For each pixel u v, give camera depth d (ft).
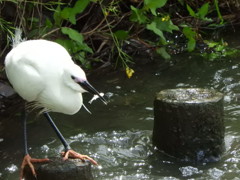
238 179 25.66
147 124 32.04
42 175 23.24
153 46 42.86
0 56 36.86
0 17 36.55
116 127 31.78
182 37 46.39
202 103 26.63
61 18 35.47
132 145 29.45
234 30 48.88
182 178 26.00
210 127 26.96
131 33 44.45
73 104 25.55
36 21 38.52
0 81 36.81
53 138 30.68
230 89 36.70
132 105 34.94
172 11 47.09
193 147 27.17
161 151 28.35
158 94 28.30
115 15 41.19
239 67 40.68
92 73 40.57
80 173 23.16
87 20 43.45
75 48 36.70
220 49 43.42
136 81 39.01
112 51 41.75
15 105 35.27
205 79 38.83
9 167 27.58
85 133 31.07
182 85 37.96
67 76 24.91
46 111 27.32
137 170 26.94
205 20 45.11
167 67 41.55
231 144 29.07
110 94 36.65
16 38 30.45
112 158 28.22
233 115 32.53
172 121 27.20
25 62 25.77
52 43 26.68
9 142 30.35
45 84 25.39
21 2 37.17
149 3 37.45
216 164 27.20
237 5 49.44
